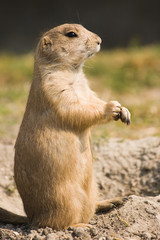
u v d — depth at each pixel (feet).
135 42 116.26
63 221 32.63
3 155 48.34
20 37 177.88
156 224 31.42
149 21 176.45
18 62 107.76
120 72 91.40
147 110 67.46
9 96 79.10
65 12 182.91
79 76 36.17
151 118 64.59
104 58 107.14
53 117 32.42
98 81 88.48
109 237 28.86
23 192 33.60
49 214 32.71
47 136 32.27
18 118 65.57
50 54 35.09
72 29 36.17
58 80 33.65
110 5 181.88
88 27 176.86
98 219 34.27
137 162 45.85
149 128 60.13
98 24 177.58
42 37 36.68
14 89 83.46
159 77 89.71
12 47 171.01
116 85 84.53
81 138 33.68
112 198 40.16
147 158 45.88
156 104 71.56
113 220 32.58
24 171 32.99
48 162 32.01
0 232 31.09
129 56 103.71
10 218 36.09
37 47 36.40
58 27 36.76
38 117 32.81
